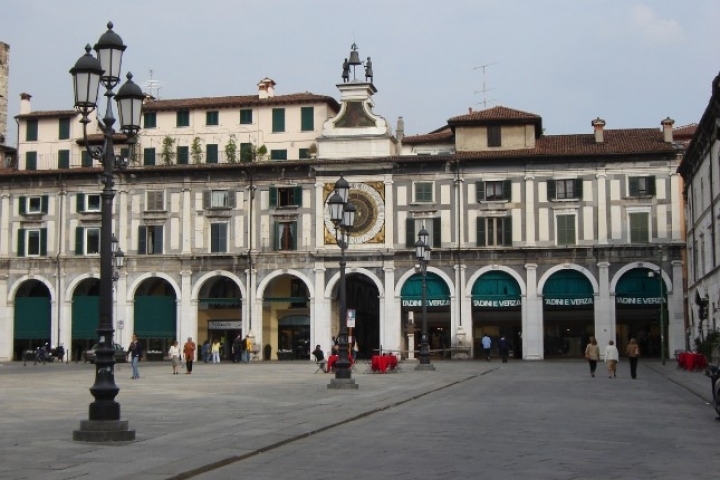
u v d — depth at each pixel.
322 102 87.38
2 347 86.56
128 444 19.78
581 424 25.19
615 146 79.94
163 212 84.88
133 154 85.81
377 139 82.19
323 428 23.44
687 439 21.81
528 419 26.61
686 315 79.00
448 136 86.12
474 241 80.12
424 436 22.17
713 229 60.91
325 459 18.22
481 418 26.94
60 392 38.41
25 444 19.80
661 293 70.81
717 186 59.16
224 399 33.94
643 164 78.12
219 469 16.89
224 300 84.19
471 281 79.62
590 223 78.50
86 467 16.47
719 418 26.56
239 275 83.50
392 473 16.41
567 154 78.75
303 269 82.56
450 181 81.00
